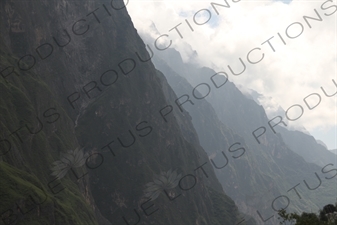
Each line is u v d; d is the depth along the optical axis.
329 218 69.56
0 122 175.88
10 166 163.88
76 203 190.00
